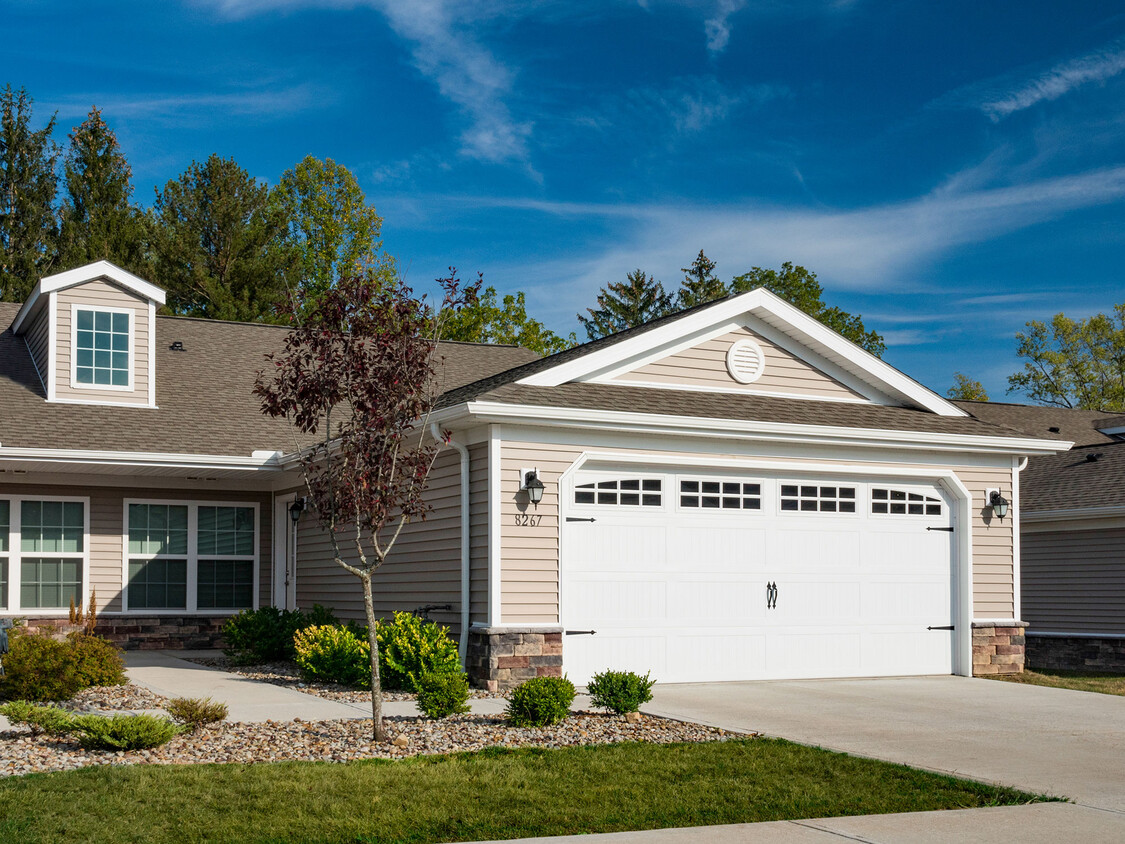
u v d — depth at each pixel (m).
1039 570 20.89
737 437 14.42
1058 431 27.09
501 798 7.54
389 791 7.62
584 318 61.78
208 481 19.27
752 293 15.81
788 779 8.29
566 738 9.83
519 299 50.09
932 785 8.20
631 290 60.53
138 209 45.03
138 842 6.40
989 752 9.70
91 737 8.75
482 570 13.32
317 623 15.95
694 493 14.48
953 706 12.62
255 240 43.69
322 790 7.57
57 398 18.22
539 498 13.24
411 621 13.38
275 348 22.73
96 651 12.76
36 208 43.22
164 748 8.98
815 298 58.00
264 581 19.73
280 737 9.56
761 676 14.63
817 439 14.82
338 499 9.80
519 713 10.30
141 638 18.64
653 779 8.19
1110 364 55.28
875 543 15.65
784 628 14.87
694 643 14.25
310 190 48.97
